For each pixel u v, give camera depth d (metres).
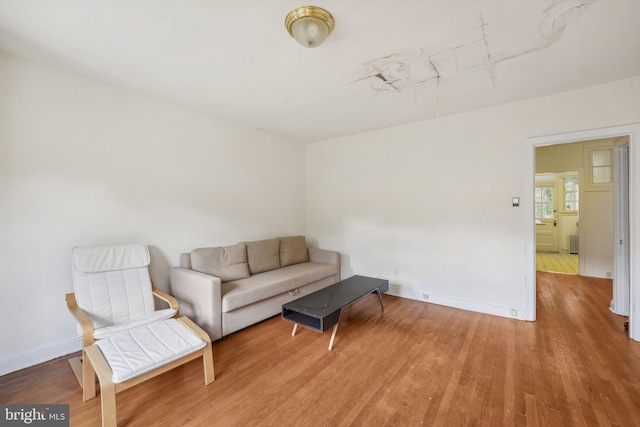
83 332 1.77
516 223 2.92
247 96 2.73
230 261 3.10
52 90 2.17
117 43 1.85
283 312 2.47
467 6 1.50
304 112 3.19
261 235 3.94
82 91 2.32
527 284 2.87
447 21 1.63
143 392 1.78
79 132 2.31
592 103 2.53
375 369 2.03
